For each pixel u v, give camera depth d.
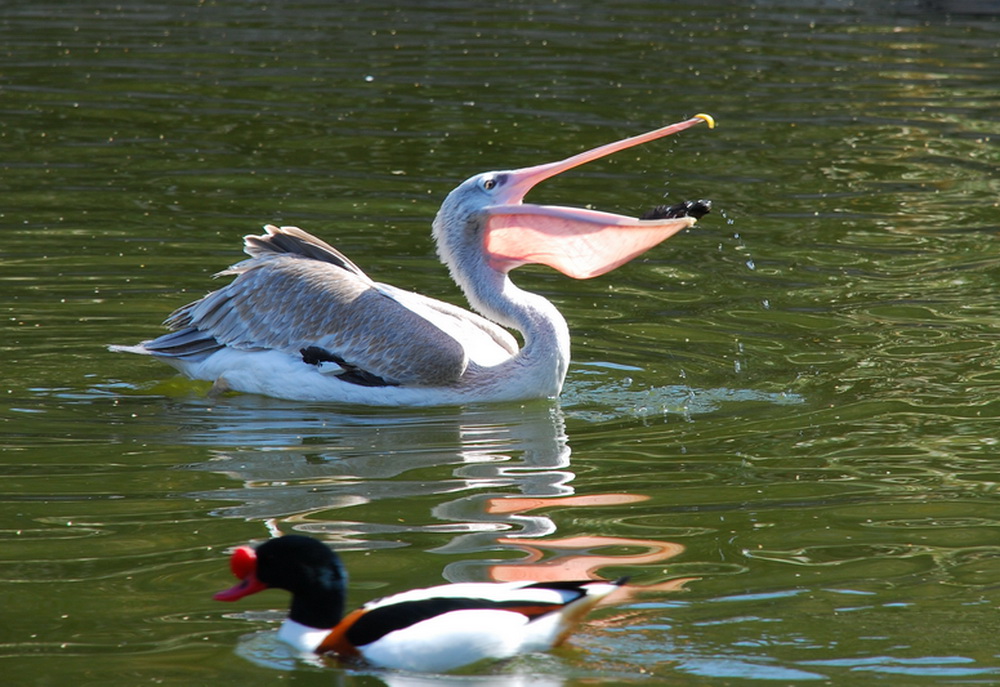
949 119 23.20
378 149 20.91
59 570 8.16
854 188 19.42
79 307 14.02
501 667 6.85
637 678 6.75
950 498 9.45
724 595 7.78
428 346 11.95
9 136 21.14
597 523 8.95
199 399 12.00
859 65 27.23
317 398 12.03
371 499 9.40
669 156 20.98
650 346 13.34
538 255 12.38
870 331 13.63
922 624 7.42
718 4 34.31
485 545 8.55
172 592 7.85
